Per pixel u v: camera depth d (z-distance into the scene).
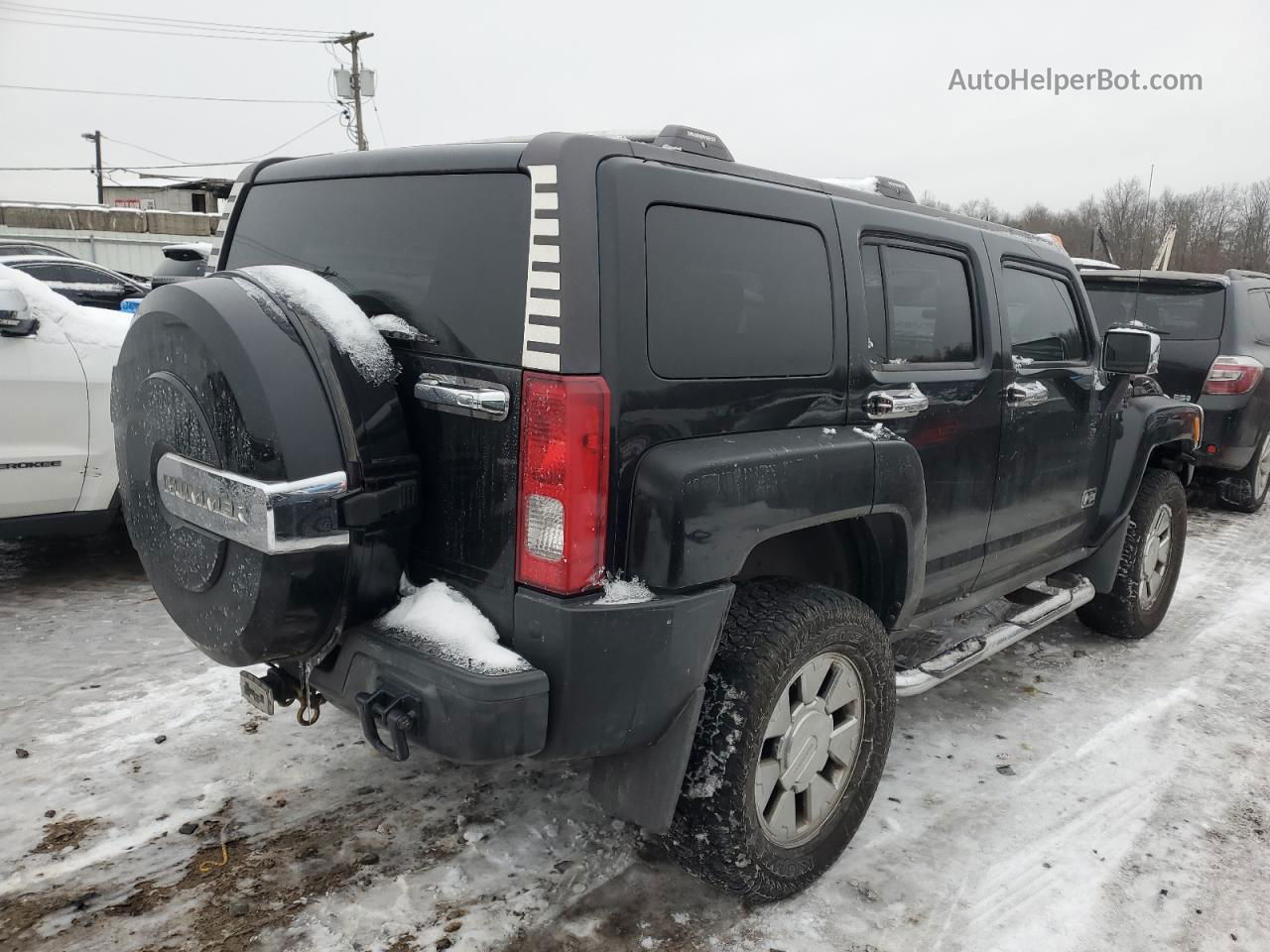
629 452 1.98
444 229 2.12
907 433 2.80
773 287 2.34
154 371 2.16
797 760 2.43
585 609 1.91
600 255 1.90
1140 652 4.54
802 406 2.42
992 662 4.33
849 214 2.62
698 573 2.03
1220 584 5.71
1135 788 3.19
